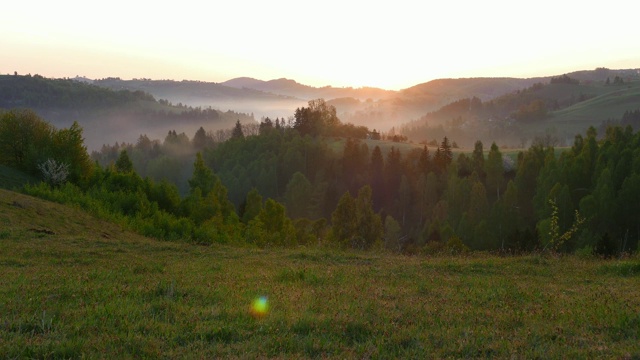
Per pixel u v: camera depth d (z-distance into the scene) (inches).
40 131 2544.3
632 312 358.0
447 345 271.6
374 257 758.5
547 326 317.4
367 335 293.1
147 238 1284.4
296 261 709.9
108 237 1158.3
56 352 239.3
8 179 2022.6
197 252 806.5
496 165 4968.0
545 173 3983.8
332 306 367.2
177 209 2025.1
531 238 2014.0
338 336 286.5
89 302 360.2
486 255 820.6
